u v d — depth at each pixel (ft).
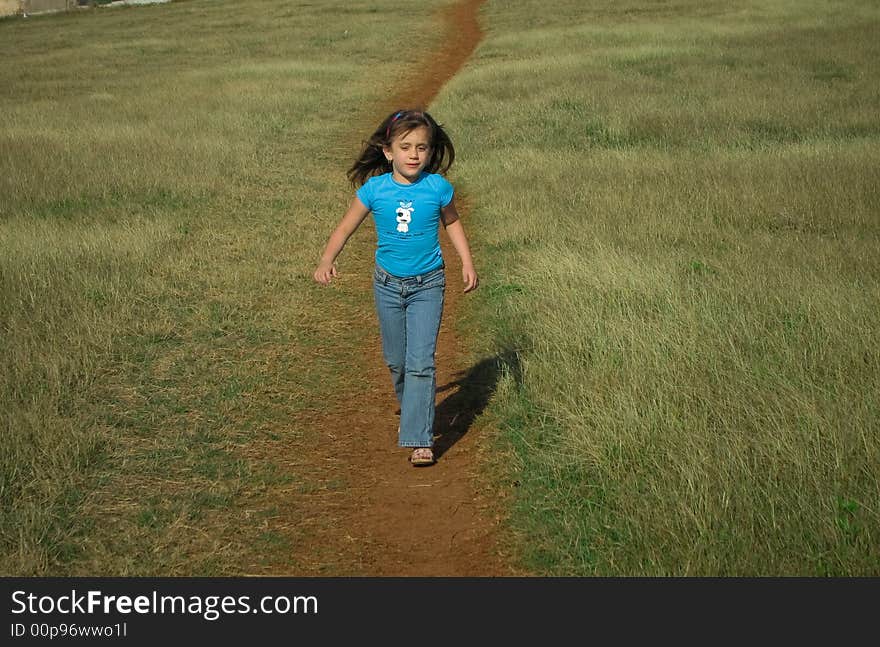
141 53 91.66
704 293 21.49
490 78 66.39
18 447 15.87
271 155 45.93
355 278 27.63
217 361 20.88
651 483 14.06
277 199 36.86
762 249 26.05
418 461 16.31
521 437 16.70
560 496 14.66
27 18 140.97
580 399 17.20
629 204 31.73
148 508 14.87
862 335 18.52
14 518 14.32
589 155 41.91
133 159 42.04
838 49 72.64
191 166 41.06
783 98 54.29
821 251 25.39
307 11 120.57
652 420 15.65
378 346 22.47
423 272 15.93
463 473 16.15
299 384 20.01
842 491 13.51
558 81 63.26
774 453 14.42
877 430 14.87
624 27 92.07
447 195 15.57
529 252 27.58
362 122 56.54
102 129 50.47
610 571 12.72
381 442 17.53
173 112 56.70
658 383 17.04
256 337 22.43
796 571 12.28
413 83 71.67
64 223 31.73
